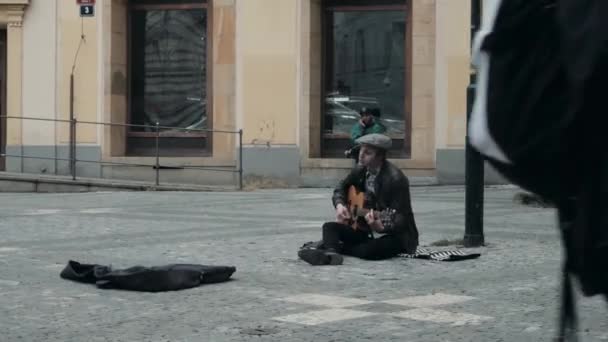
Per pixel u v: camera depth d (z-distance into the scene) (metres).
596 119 3.58
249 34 27.20
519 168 3.75
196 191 25.23
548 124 3.65
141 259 11.64
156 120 28.39
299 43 26.97
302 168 26.92
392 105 27.09
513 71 3.69
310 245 11.60
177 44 28.25
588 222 3.69
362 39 27.23
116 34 27.95
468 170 12.41
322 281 9.85
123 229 15.27
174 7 28.22
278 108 27.09
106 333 7.40
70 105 27.89
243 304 8.55
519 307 8.27
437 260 11.19
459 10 26.02
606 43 3.46
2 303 8.70
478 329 7.38
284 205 20.12
